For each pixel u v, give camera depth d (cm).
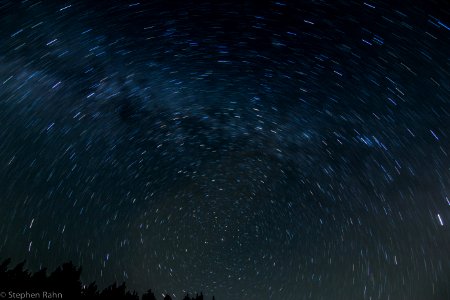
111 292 922
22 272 742
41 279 759
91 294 842
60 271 816
